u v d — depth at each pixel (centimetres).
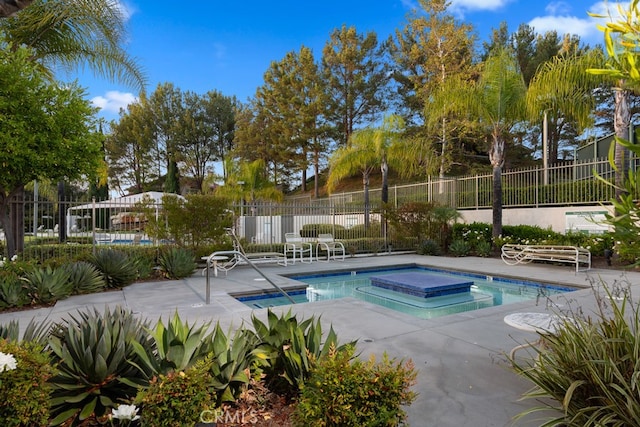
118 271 774
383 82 3356
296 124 3400
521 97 1275
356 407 207
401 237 1520
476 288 881
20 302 601
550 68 1162
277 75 3619
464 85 1362
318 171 3709
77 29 889
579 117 1170
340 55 3269
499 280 941
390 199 2031
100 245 1071
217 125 4528
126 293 720
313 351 279
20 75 702
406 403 232
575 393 240
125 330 272
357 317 533
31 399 198
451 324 496
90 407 227
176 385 207
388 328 478
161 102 4362
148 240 1262
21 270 689
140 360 247
